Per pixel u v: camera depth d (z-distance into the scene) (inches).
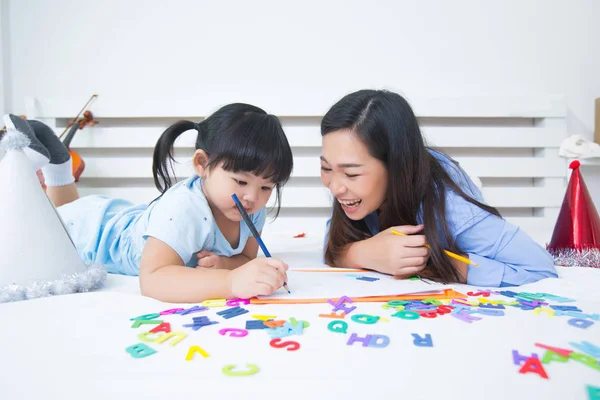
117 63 77.4
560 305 28.0
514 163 77.5
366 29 78.2
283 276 29.9
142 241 39.8
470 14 78.0
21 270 31.9
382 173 36.1
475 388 17.3
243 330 23.6
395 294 30.5
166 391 17.2
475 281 35.1
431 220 35.9
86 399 16.7
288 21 78.0
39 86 77.1
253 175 34.4
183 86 78.0
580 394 16.8
